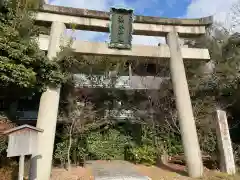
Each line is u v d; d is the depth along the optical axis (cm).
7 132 645
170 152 1398
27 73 793
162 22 1096
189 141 966
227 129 1048
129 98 1664
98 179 910
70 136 1138
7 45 780
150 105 1531
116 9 1028
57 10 998
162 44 1086
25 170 846
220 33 1609
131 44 1022
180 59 1064
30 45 830
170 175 970
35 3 958
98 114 1588
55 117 893
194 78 1459
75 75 1538
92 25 1034
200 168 941
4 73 770
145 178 919
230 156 1002
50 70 897
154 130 1427
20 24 894
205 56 1095
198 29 1134
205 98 1398
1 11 873
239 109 1425
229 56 1505
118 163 1341
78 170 1091
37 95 1634
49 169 837
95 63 1516
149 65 1762
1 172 789
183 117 996
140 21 1074
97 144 1530
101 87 1591
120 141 1573
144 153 1297
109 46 1003
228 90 1405
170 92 1465
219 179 894
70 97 1359
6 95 957
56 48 961
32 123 1590
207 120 1238
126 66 1725
